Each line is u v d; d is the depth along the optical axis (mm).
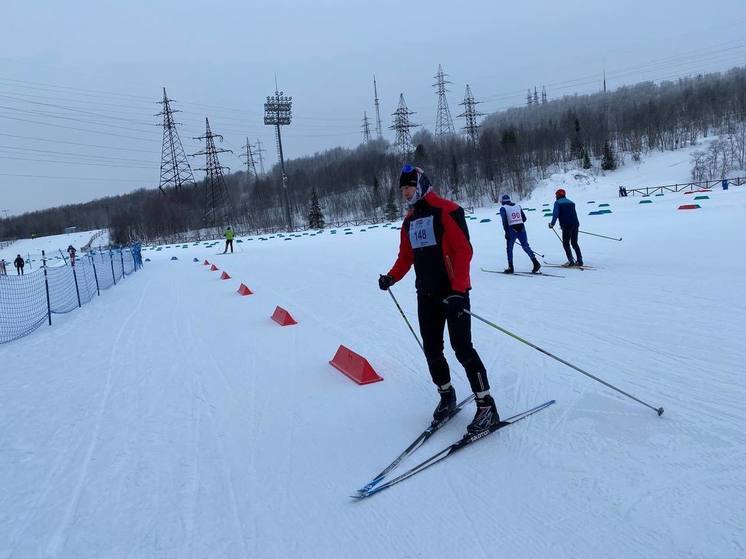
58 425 4422
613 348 5172
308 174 99562
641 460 3049
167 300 11688
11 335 9234
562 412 3803
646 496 2699
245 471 3379
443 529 2596
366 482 3117
